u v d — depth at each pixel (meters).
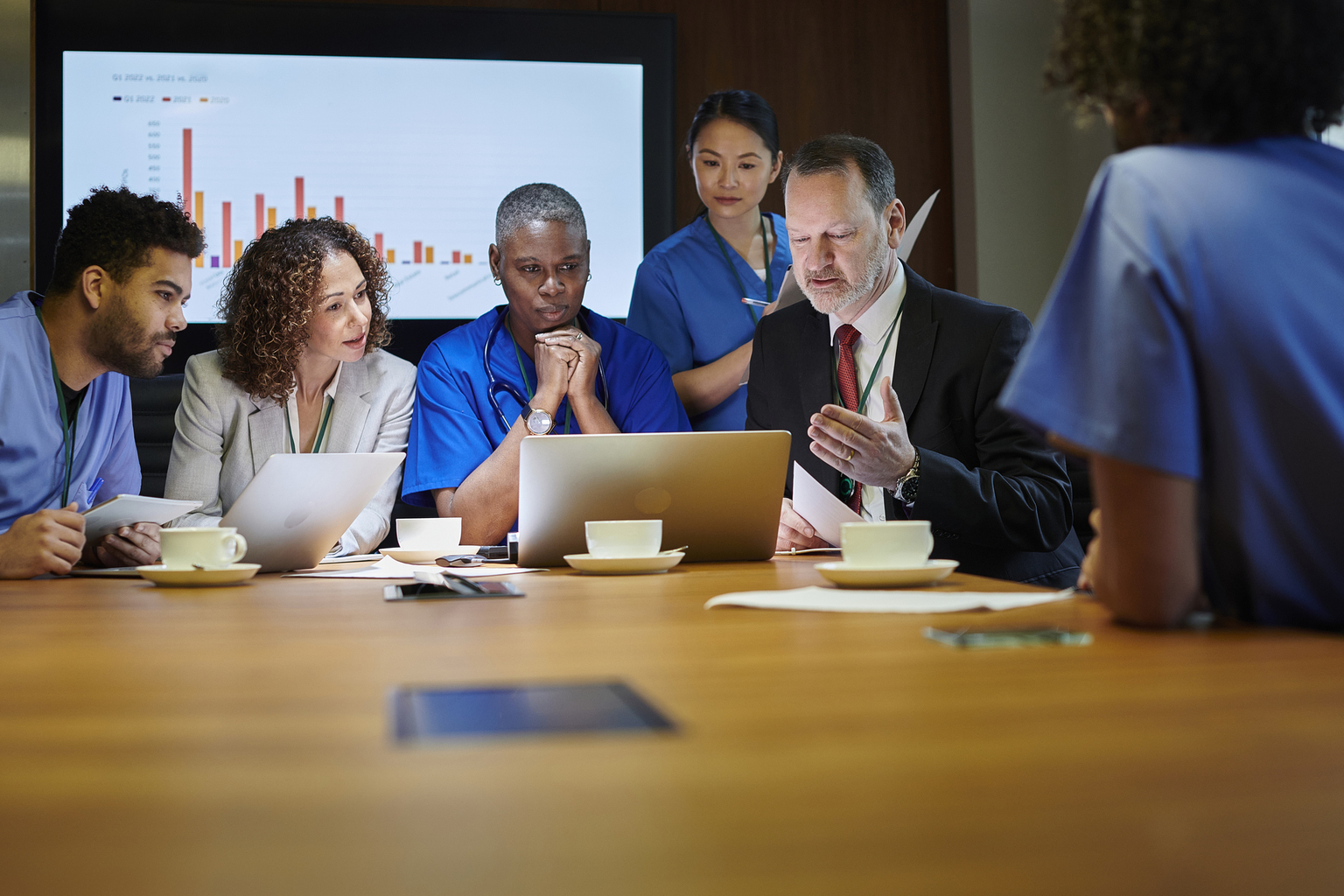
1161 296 0.72
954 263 3.56
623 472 1.39
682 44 3.45
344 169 3.25
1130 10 0.79
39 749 0.40
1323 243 0.73
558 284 2.56
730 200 3.08
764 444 1.41
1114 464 0.72
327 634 0.75
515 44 3.30
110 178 3.16
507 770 0.36
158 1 3.17
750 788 0.34
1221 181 0.74
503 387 2.51
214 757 0.39
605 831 0.29
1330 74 0.77
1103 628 0.73
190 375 2.33
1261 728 0.42
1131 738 0.40
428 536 1.60
